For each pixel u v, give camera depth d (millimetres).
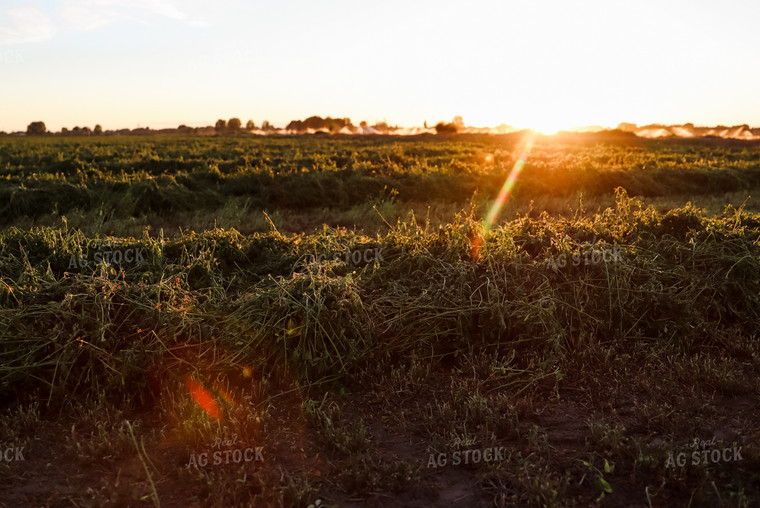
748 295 5117
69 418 3590
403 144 38188
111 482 2953
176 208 12047
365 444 3301
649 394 3885
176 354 3922
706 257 5504
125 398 3697
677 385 3973
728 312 5109
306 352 4012
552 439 3375
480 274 5008
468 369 4203
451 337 4543
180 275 5000
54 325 3936
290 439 3389
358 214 11531
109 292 4180
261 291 4461
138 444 3285
